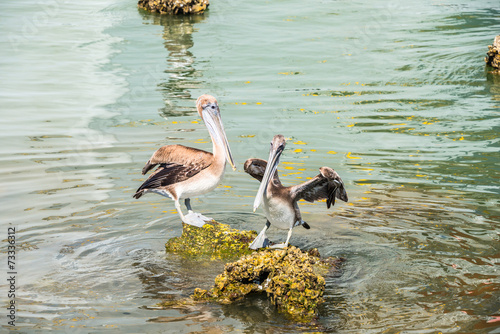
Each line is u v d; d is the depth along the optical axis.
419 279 6.44
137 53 17.19
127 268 6.79
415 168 9.92
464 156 10.40
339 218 8.26
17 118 12.20
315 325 5.52
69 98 13.56
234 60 16.56
